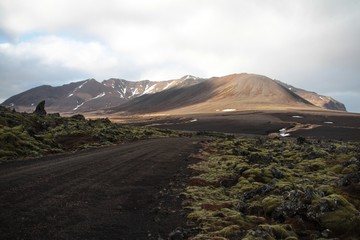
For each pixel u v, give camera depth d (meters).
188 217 16.73
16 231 12.83
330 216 15.00
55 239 12.48
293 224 15.21
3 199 16.70
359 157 30.44
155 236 13.90
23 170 24.38
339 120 184.88
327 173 27.78
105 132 59.69
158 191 22.23
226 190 23.81
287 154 41.38
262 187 20.91
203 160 39.44
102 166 28.88
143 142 56.56
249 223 15.77
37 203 16.62
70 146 44.12
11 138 35.00
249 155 39.16
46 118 61.34
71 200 17.77
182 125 187.88
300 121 180.25
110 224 14.85
